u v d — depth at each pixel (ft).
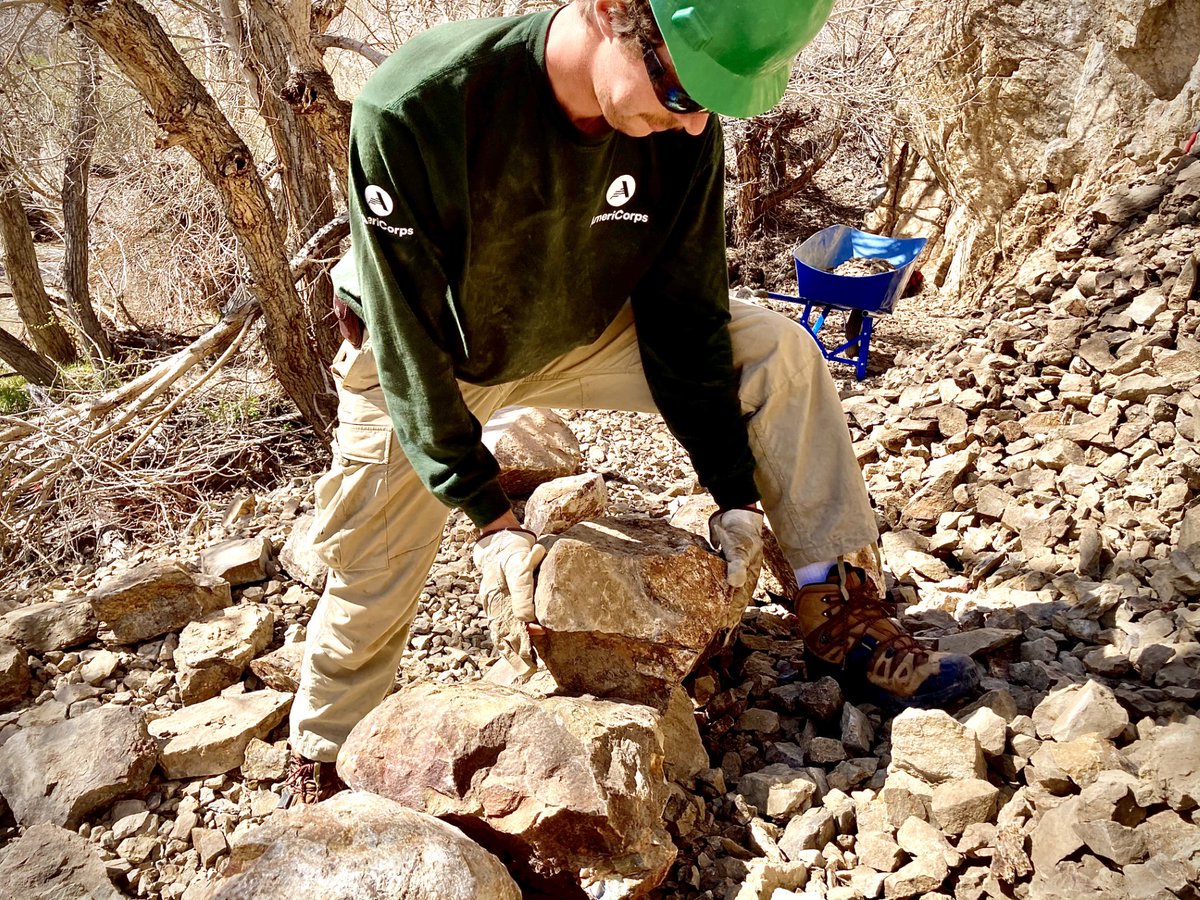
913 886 5.84
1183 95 18.61
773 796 6.73
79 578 12.82
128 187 24.63
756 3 4.88
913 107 25.61
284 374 15.74
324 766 7.75
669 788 6.74
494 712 6.07
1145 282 14.58
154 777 8.25
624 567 6.88
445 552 11.72
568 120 5.75
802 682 8.00
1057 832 5.80
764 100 5.31
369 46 16.21
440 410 6.31
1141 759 6.31
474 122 5.63
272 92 16.46
